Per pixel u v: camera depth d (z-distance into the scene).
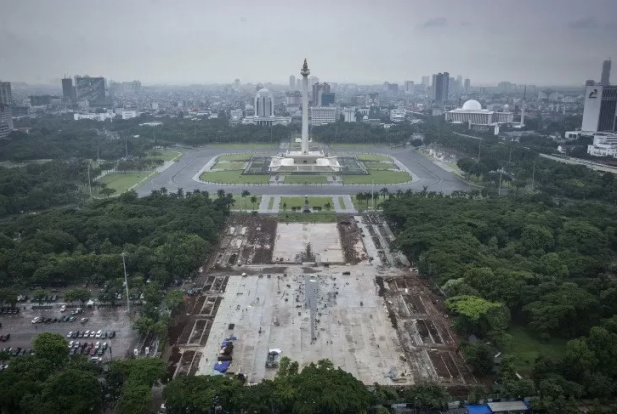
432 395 199.88
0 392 189.62
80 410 183.75
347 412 188.88
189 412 190.50
